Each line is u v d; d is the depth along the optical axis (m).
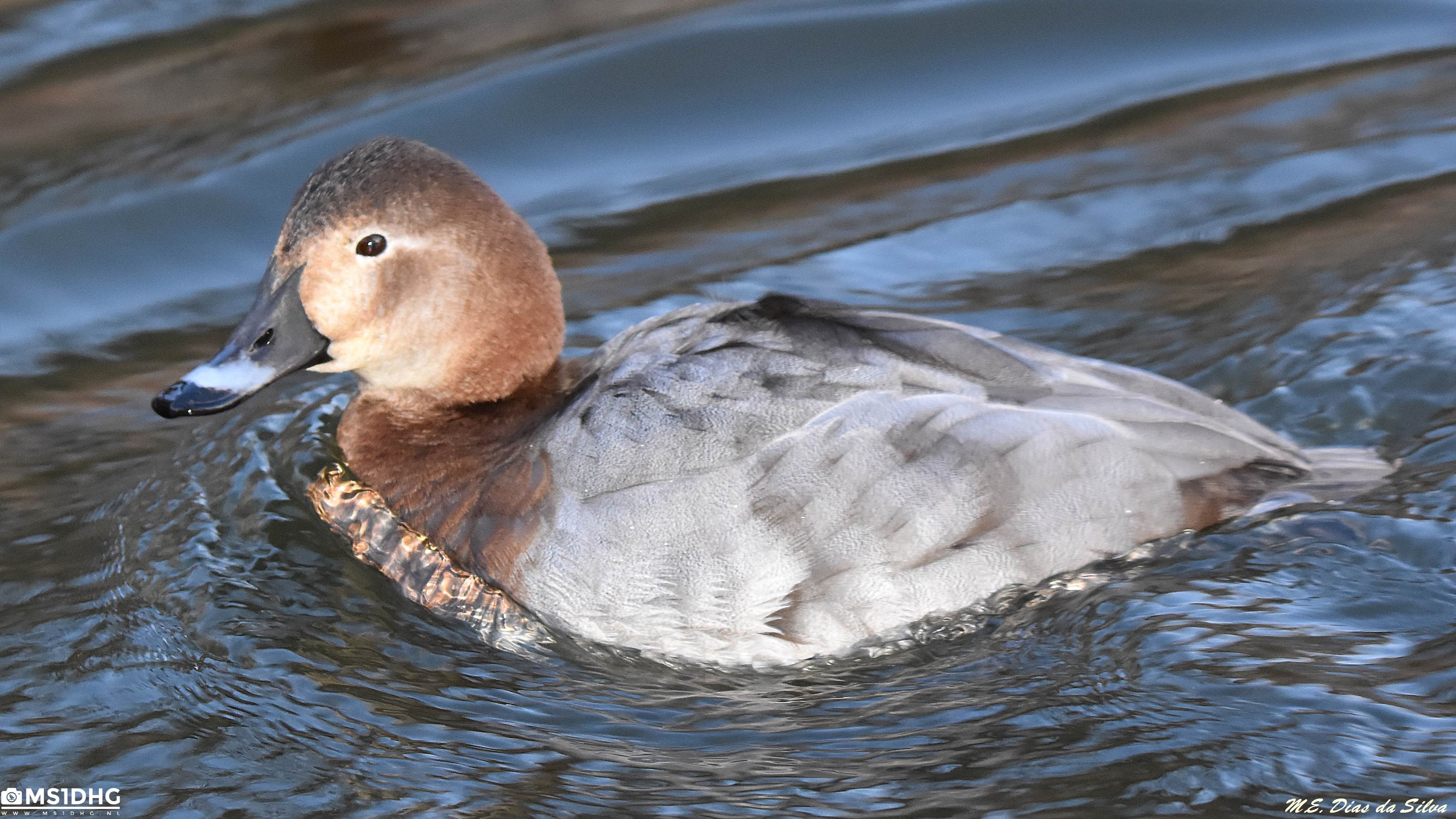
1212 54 14.70
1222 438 8.45
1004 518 7.95
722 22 14.99
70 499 10.01
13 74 14.04
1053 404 8.20
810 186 13.18
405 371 9.14
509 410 9.16
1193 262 11.75
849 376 8.14
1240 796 6.97
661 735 7.82
